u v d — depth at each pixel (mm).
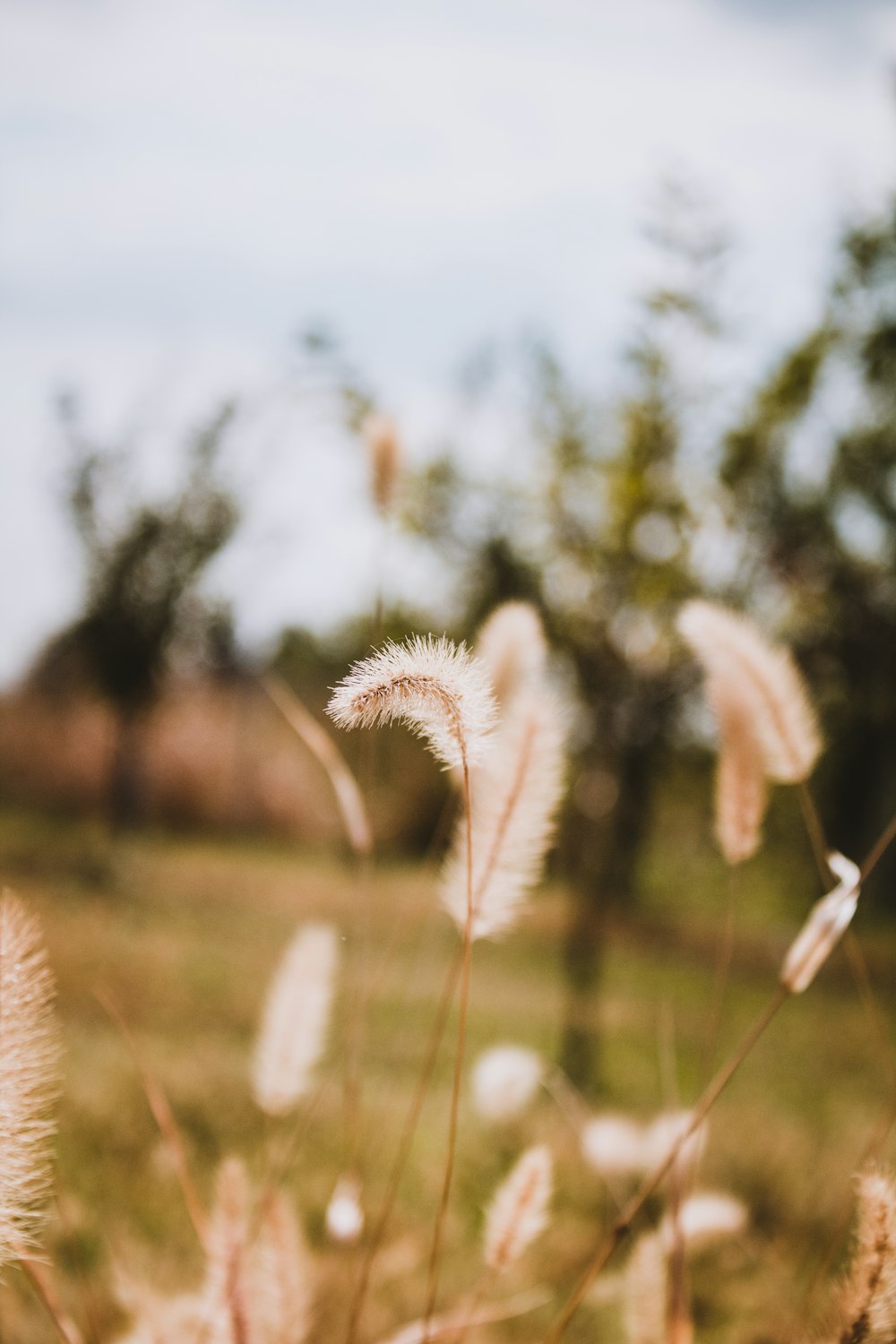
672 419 7457
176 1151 2088
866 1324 1516
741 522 7793
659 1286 2049
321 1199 4035
